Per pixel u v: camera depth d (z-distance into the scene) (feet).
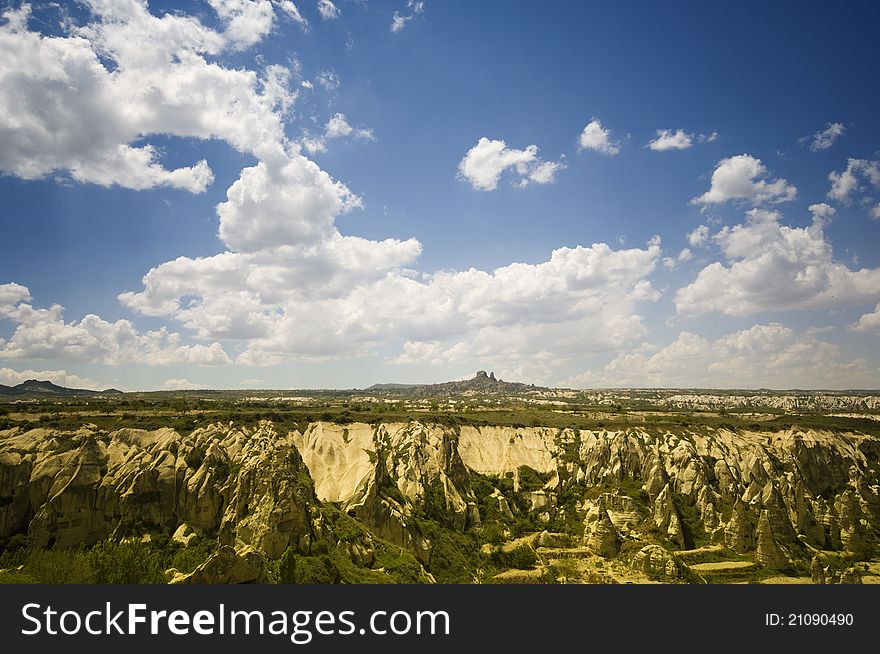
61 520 265.34
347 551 230.07
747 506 352.28
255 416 417.49
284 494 226.38
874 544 352.69
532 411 593.83
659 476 377.71
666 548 313.73
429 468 366.43
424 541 288.51
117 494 271.69
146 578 178.40
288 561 179.01
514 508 375.86
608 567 288.51
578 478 407.03
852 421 564.71
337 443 402.93
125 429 325.42
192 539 251.39
